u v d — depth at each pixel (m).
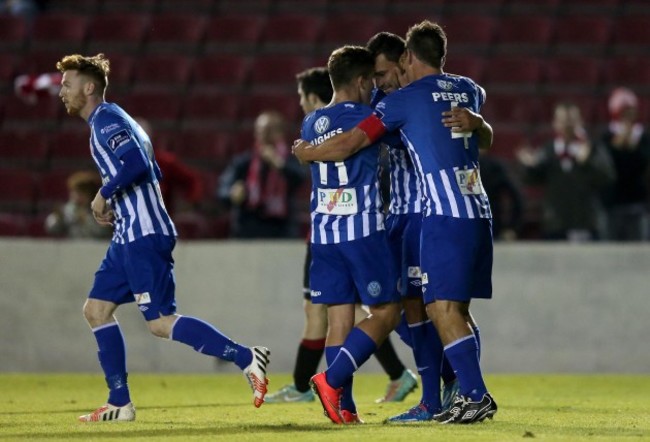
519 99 54.44
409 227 22.16
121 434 19.42
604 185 43.25
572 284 38.47
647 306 38.22
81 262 39.62
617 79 55.88
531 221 47.25
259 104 55.84
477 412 20.47
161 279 21.92
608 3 59.97
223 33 60.59
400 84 22.62
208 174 51.62
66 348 39.50
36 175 52.50
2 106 57.56
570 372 38.34
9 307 39.66
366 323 21.12
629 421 21.94
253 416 23.64
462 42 58.66
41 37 61.03
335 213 21.30
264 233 43.72
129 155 21.58
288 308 39.06
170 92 58.12
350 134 20.86
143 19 61.16
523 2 60.62
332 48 59.41
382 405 27.22
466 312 21.20
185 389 32.69
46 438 18.84
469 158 20.91
